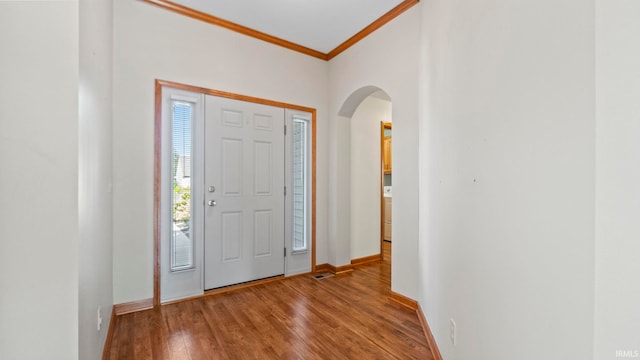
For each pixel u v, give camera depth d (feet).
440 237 5.24
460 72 4.20
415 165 7.92
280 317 7.24
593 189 1.80
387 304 8.13
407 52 8.25
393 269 8.55
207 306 7.89
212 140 8.99
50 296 2.89
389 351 5.76
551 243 2.18
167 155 8.18
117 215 7.38
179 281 8.30
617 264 1.71
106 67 6.24
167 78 8.20
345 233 11.61
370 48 9.67
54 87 2.94
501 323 2.94
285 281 10.12
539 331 2.31
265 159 10.15
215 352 5.69
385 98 13.35
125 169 7.52
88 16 4.14
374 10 8.61
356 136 12.59
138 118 7.74
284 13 8.76
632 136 1.68
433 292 5.76
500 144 2.99
